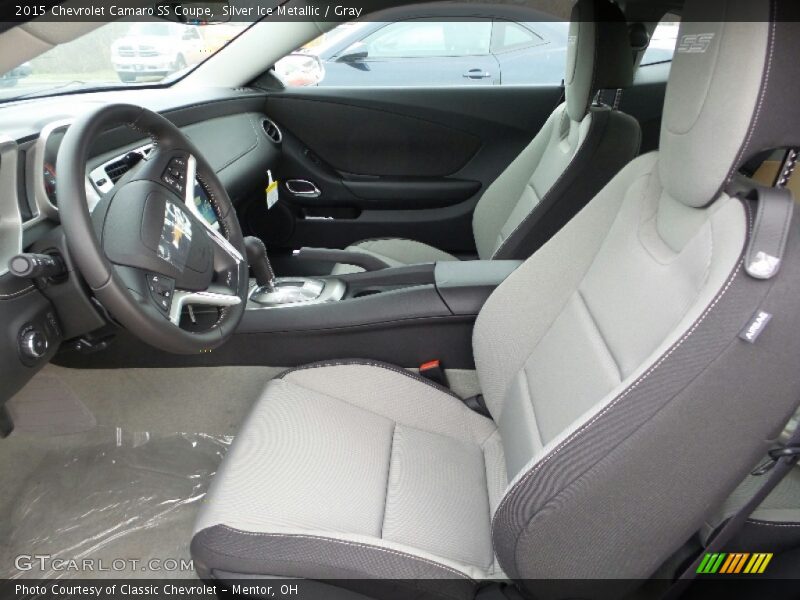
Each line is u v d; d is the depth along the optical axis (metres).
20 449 1.44
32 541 1.28
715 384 0.60
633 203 0.88
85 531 1.30
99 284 0.80
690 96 0.67
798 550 0.77
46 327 0.89
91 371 1.34
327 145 2.20
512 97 2.13
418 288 1.24
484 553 0.95
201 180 1.13
